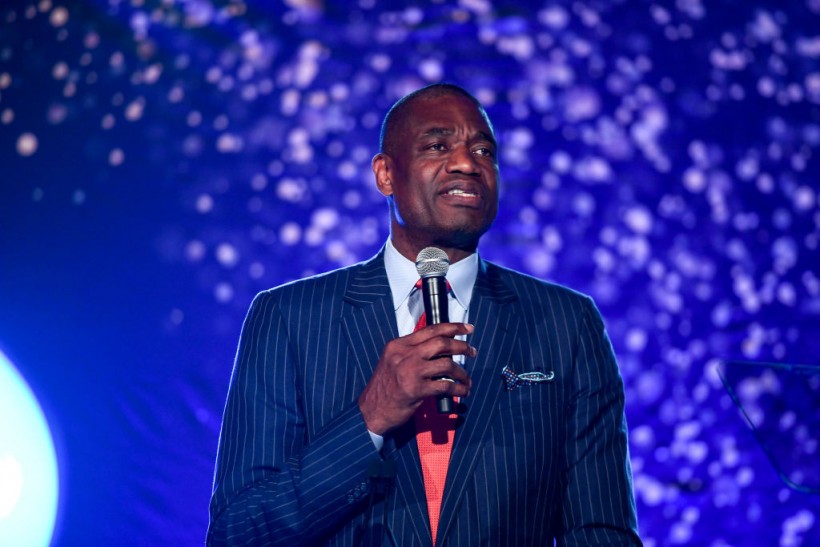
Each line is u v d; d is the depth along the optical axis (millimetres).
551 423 4590
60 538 9875
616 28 11086
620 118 10852
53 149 11016
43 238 10797
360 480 4258
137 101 10961
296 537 4340
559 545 4645
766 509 10312
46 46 11305
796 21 11508
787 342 10742
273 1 10945
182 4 11070
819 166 11242
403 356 4090
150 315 10398
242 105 10766
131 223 10664
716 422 10398
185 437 10039
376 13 10859
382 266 5020
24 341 10508
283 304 4891
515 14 10922
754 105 11188
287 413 4629
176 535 9820
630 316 10492
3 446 10094
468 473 4367
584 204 10625
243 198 10578
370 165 10547
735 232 10875
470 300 4875
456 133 4824
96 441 10109
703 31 11266
